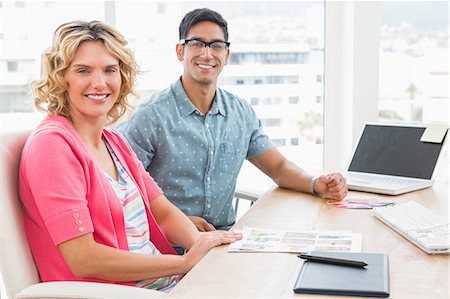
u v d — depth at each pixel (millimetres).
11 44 2824
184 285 1321
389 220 1749
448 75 3168
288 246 1577
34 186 1553
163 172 2260
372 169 2398
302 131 3223
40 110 1773
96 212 1644
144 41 2922
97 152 1827
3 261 1492
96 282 1562
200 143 2271
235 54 3105
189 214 2287
